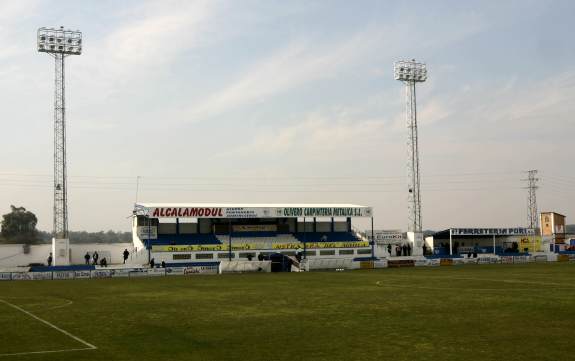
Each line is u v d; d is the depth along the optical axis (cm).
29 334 2472
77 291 4738
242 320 2841
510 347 2075
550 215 13225
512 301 3562
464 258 9281
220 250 9081
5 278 6431
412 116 10588
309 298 3900
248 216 9512
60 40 8719
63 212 8662
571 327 2523
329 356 1953
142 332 2491
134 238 9612
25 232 15950
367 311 3139
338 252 9894
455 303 3484
